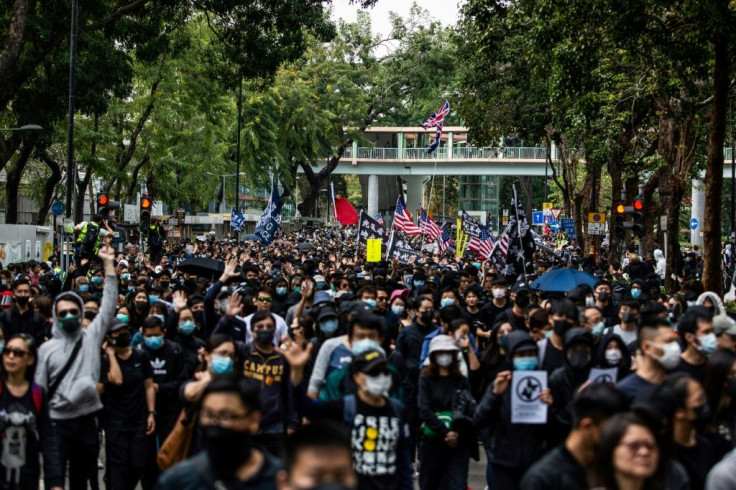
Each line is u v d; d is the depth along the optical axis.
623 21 18.45
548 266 28.50
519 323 11.91
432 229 38.56
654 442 4.70
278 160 60.75
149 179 51.84
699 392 5.85
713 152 18.27
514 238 19.72
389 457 6.71
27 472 6.93
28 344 6.96
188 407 7.25
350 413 6.70
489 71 35.53
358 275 20.97
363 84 71.88
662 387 5.78
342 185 106.44
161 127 41.78
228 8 28.25
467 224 30.61
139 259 28.38
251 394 4.83
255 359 8.58
